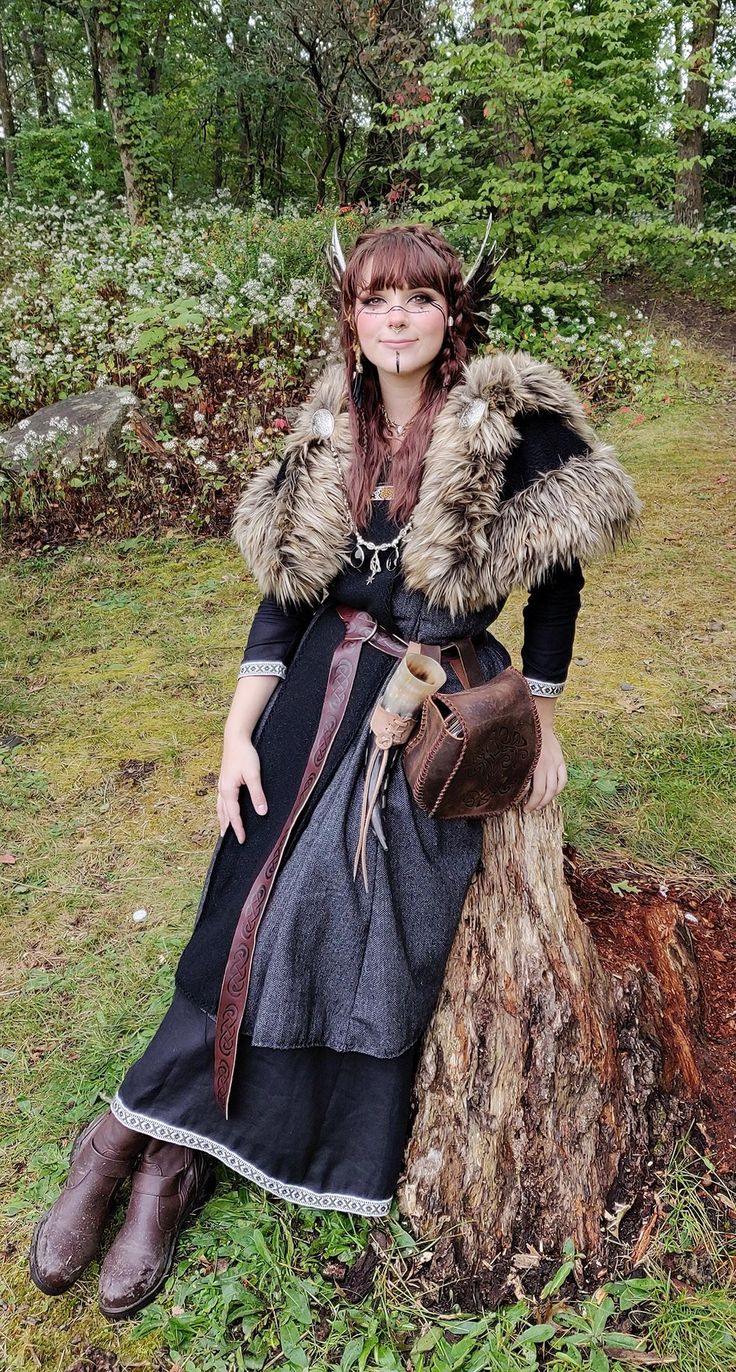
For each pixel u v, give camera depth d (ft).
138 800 9.95
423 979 5.00
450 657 5.10
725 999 6.68
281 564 5.16
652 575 14.49
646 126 26.84
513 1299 5.02
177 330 19.83
